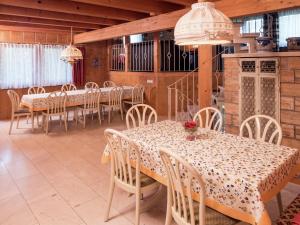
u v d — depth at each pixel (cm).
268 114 346
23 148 455
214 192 180
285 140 334
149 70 745
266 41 350
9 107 709
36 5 421
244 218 166
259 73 349
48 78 765
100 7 494
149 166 228
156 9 469
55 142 490
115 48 854
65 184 319
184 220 178
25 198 287
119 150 228
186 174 183
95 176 341
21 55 714
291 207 186
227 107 399
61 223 242
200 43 202
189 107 597
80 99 595
